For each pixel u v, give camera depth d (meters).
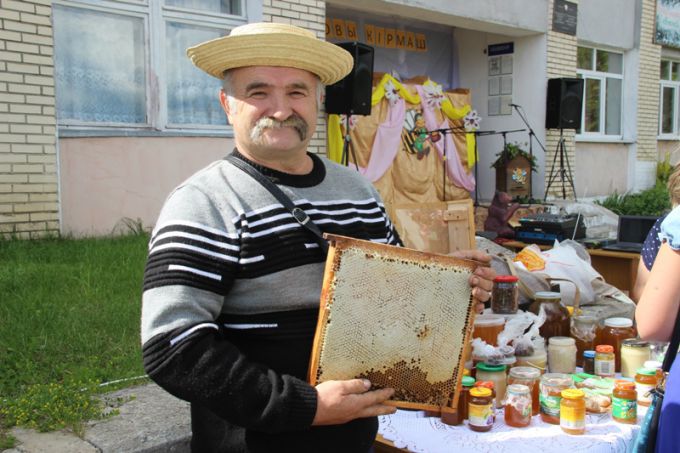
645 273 2.24
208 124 7.53
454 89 11.10
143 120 7.06
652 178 13.28
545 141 10.97
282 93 1.70
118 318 3.74
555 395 2.32
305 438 1.67
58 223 6.11
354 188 1.92
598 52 12.23
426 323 1.63
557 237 5.50
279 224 1.65
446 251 3.68
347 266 1.54
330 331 1.54
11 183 5.79
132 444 2.45
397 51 10.98
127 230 6.75
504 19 10.11
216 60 1.69
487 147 11.59
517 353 2.63
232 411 1.46
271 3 7.66
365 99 8.16
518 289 3.14
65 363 3.18
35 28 5.85
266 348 1.64
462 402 2.33
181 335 1.46
